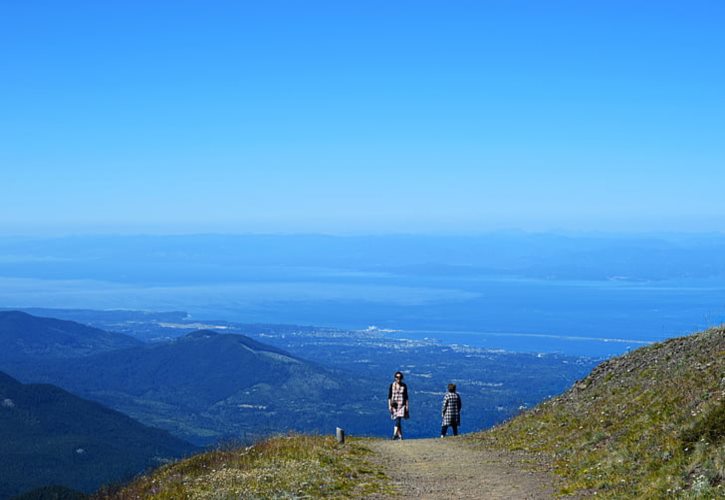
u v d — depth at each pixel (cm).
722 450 1416
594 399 2644
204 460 2422
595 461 1873
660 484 1448
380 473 2117
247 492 1745
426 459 2464
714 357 2138
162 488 1972
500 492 1786
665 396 2025
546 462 2134
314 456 2300
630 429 1962
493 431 3138
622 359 2973
